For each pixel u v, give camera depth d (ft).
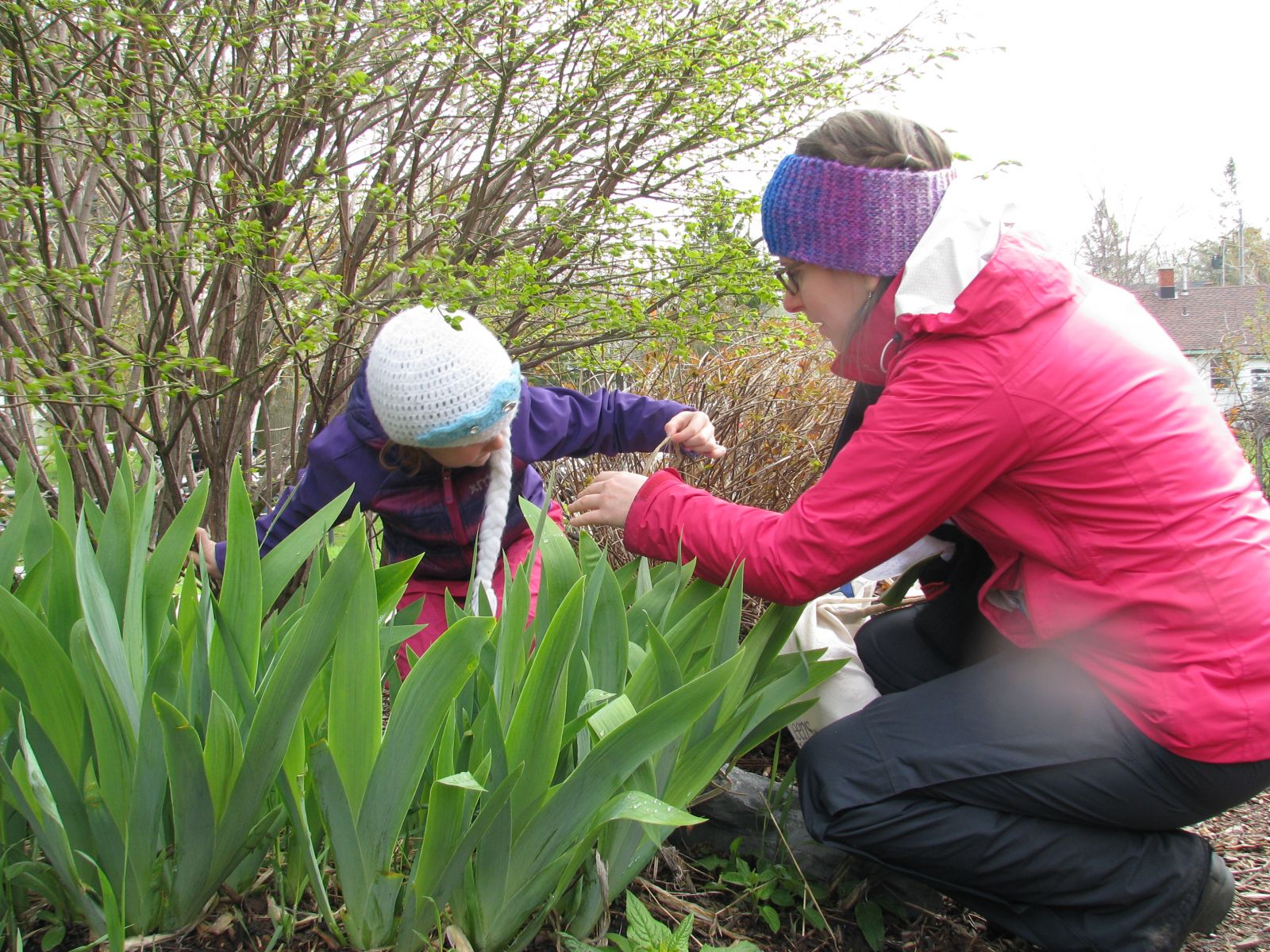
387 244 10.86
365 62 10.33
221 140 9.41
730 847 6.86
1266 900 7.57
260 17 8.96
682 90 10.08
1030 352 5.42
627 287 10.35
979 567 6.98
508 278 8.72
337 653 4.45
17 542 5.27
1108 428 5.35
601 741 4.64
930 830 5.83
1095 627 5.62
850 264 5.94
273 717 4.46
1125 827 5.77
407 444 7.25
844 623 8.35
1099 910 5.83
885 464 5.67
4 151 9.71
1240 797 5.49
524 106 10.23
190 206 9.85
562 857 4.95
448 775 4.78
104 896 4.43
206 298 11.20
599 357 11.34
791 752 8.65
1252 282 116.26
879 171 5.71
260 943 4.98
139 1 8.66
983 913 6.20
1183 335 93.76
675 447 8.10
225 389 8.89
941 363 5.57
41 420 11.23
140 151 9.87
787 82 10.27
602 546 10.26
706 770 5.60
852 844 6.04
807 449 10.55
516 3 9.16
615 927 5.76
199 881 4.81
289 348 8.70
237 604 5.06
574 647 5.48
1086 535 5.52
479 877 4.83
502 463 7.53
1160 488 5.31
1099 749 5.54
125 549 5.42
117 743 4.64
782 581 6.02
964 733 5.86
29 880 4.89
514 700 5.24
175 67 8.95
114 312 12.83
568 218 9.98
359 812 4.67
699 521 6.41
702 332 9.80
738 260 9.55
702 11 10.53
